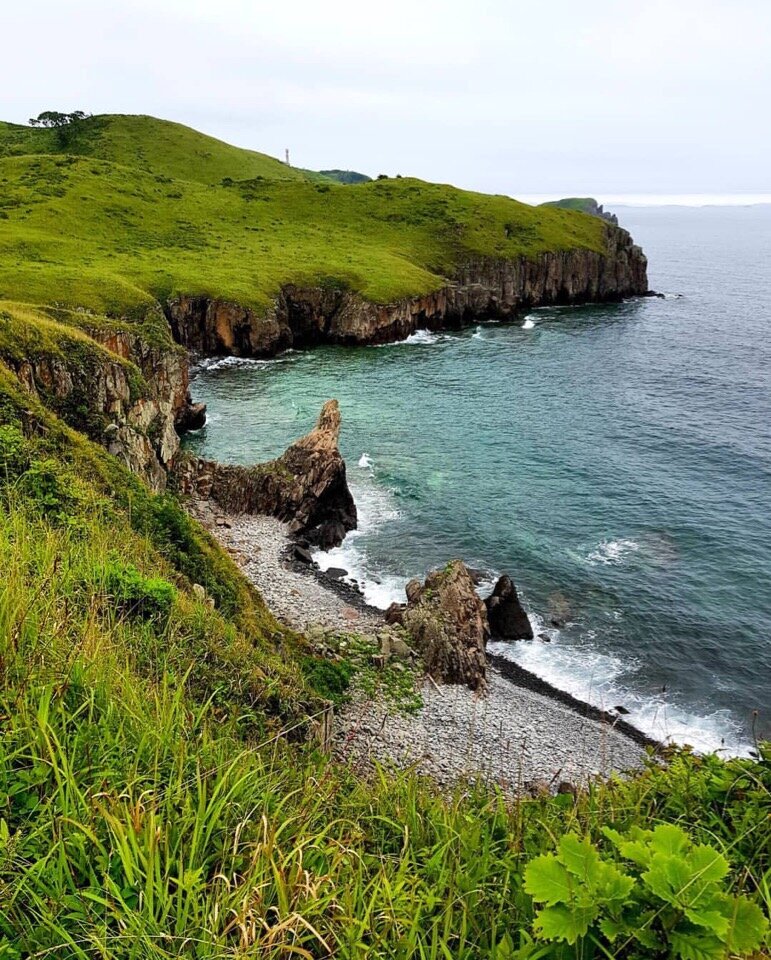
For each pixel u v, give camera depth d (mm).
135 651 9430
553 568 39375
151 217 115688
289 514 43344
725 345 98000
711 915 3568
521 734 25281
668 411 68438
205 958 3887
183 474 43688
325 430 46094
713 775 6676
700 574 38812
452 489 49500
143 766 5668
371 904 4477
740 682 30406
